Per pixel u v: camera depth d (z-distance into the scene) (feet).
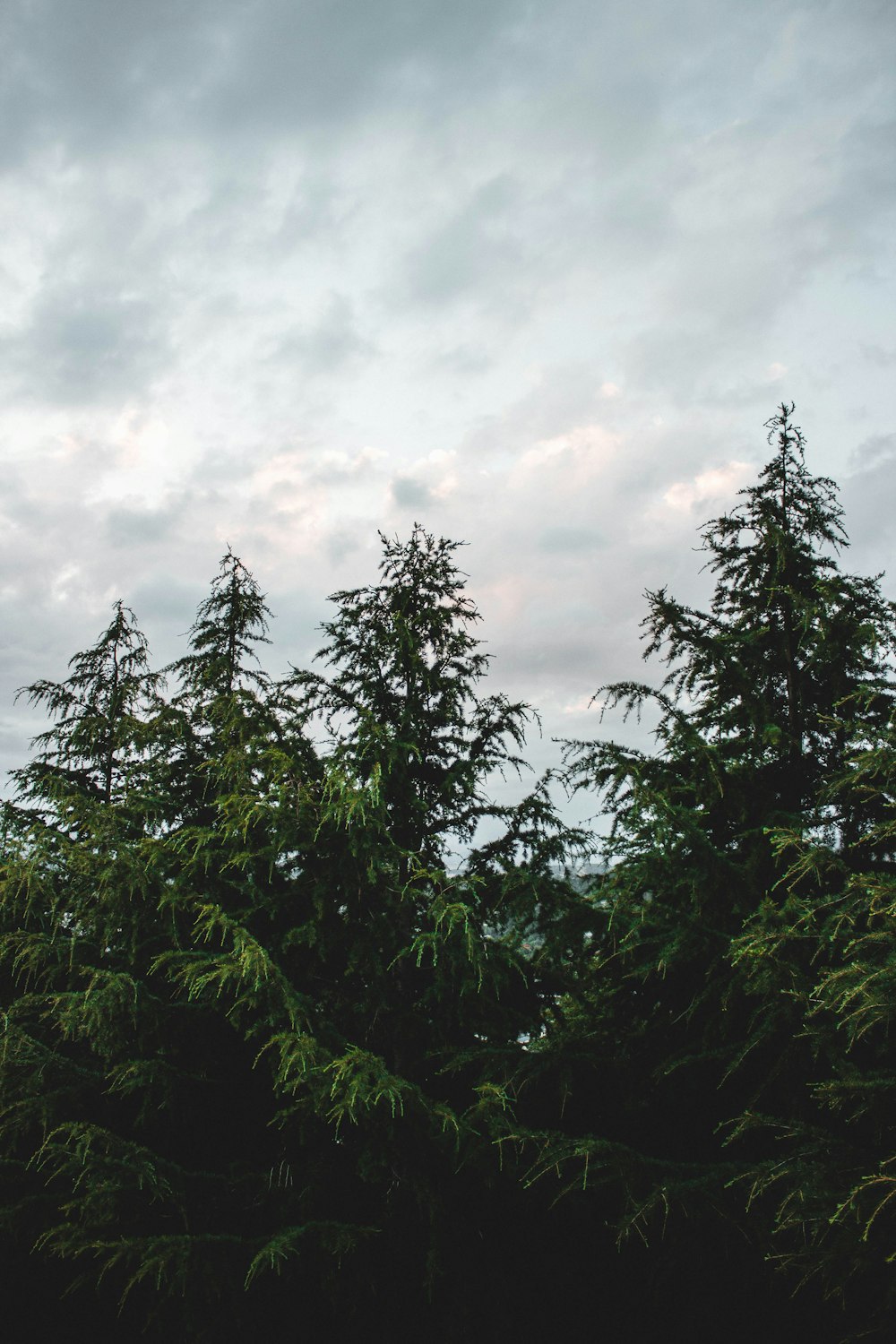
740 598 27.55
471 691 28.32
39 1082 23.09
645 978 22.12
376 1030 23.77
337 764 23.25
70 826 26.32
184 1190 20.42
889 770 18.86
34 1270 23.79
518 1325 20.33
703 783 24.06
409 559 29.66
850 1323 16.92
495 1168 20.27
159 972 24.62
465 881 24.29
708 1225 18.28
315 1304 20.57
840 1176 16.11
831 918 18.08
